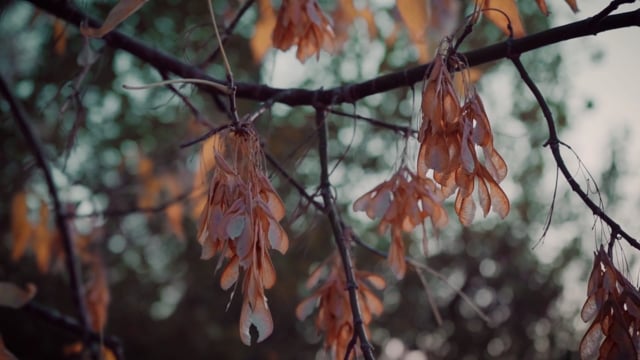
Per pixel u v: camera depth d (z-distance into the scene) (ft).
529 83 2.23
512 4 2.34
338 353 2.56
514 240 9.48
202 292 10.24
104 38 3.01
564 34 2.17
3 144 7.30
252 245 1.85
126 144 8.09
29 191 4.13
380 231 2.52
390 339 9.70
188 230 9.30
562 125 6.71
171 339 10.33
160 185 4.46
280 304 9.37
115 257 9.32
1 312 10.09
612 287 1.99
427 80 2.00
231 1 3.36
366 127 5.89
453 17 2.99
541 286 9.53
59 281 9.27
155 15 6.44
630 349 1.95
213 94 3.00
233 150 1.99
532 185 7.95
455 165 1.94
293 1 2.52
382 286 2.62
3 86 3.92
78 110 3.03
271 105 2.30
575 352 8.09
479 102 1.95
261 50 3.12
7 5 3.78
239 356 10.00
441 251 9.78
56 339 10.23
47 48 6.61
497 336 9.91
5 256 8.61
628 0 2.08
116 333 10.37
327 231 6.24
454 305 9.99
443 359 10.08
